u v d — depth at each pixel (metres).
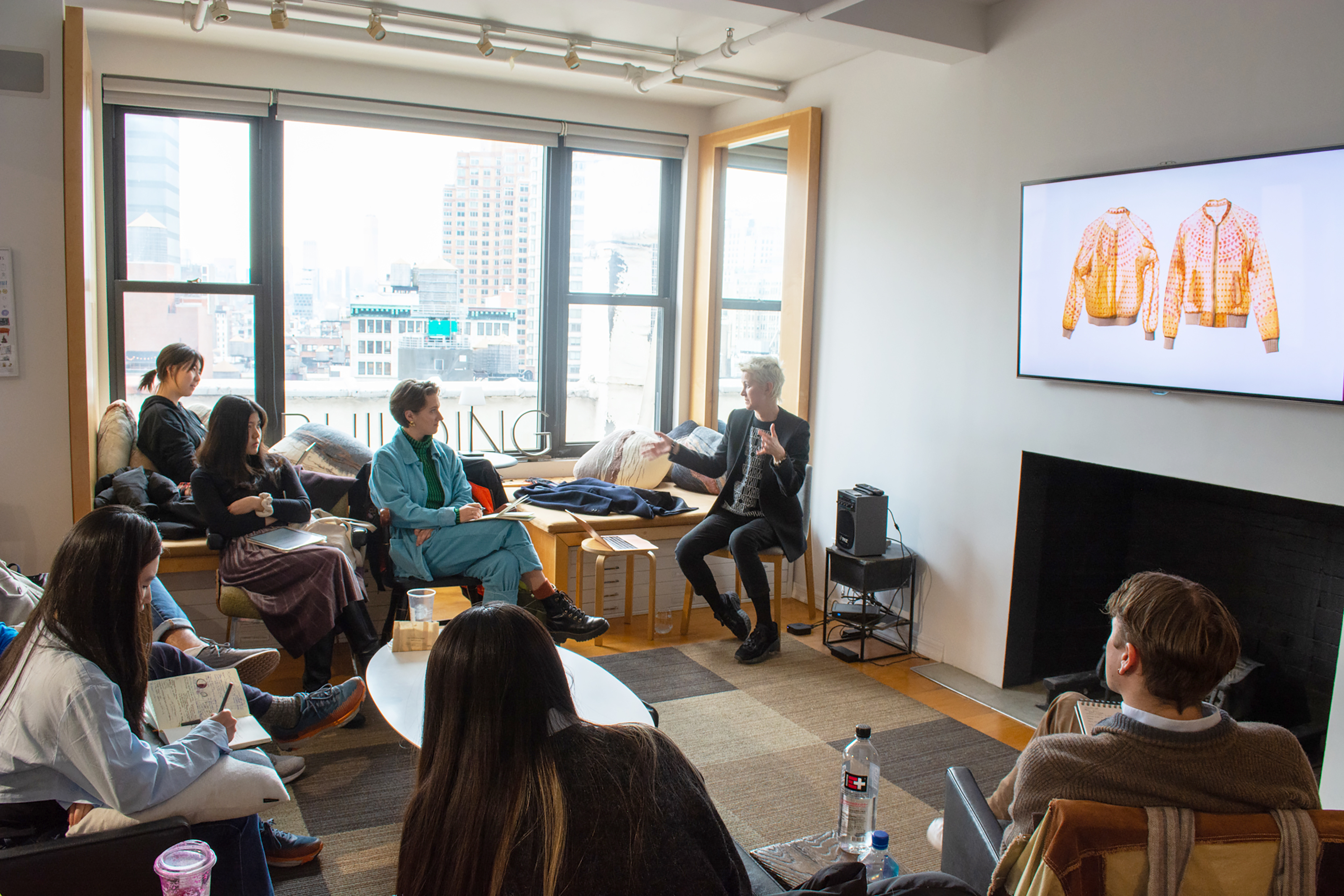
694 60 4.18
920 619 4.24
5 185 3.60
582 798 1.10
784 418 4.33
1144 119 3.13
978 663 3.94
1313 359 2.59
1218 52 2.89
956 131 3.95
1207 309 2.87
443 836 1.11
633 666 3.97
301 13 4.02
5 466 3.70
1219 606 1.32
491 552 3.79
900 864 2.53
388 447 3.80
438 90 4.97
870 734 2.34
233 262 4.79
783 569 5.16
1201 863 1.24
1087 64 3.34
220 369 4.82
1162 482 3.71
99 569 1.71
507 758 1.12
